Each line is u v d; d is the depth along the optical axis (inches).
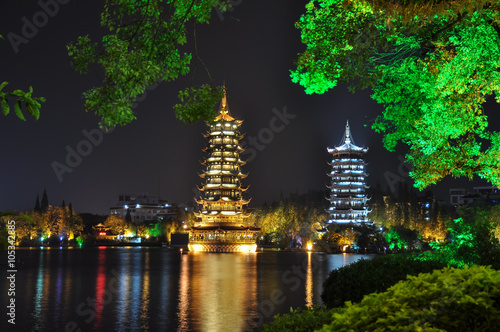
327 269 3225.9
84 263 4042.8
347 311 283.0
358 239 6948.8
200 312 1268.5
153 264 3964.1
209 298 1593.3
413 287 288.0
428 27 753.0
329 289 687.1
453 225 917.2
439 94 828.0
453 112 821.9
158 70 524.1
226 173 7696.9
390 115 976.9
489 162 834.2
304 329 419.2
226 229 7298.2
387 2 452.8
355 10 647.8
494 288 254.5
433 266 661.3
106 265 3769.7
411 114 935.7
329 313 437.7
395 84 909.8
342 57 696.4
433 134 844.6
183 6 574.9
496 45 756.0
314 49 717.3
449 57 821.9
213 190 7819.9
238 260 4783.5
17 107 226.1
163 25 575.8
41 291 1863.9
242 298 1585.9
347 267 697.6
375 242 6919.3
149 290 1886.1
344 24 676.7
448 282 269.1
